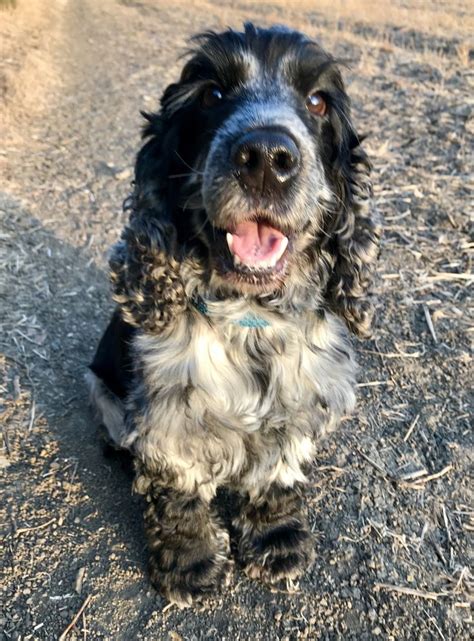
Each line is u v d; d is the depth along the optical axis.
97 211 0.79
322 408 0.40
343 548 0.43
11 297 0.62
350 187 0.39
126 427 0.40
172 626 0.39
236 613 0.40
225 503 0.47
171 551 0.40
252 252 0.33
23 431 0.49
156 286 0.36
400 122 1.03
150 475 0.39
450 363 0.57
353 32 1.71
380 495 0.46
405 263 0.68
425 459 0.49
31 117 1.06
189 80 0.37
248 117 0.32
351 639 0.38
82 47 1.55
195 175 0.35
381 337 0.59
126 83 1.28
